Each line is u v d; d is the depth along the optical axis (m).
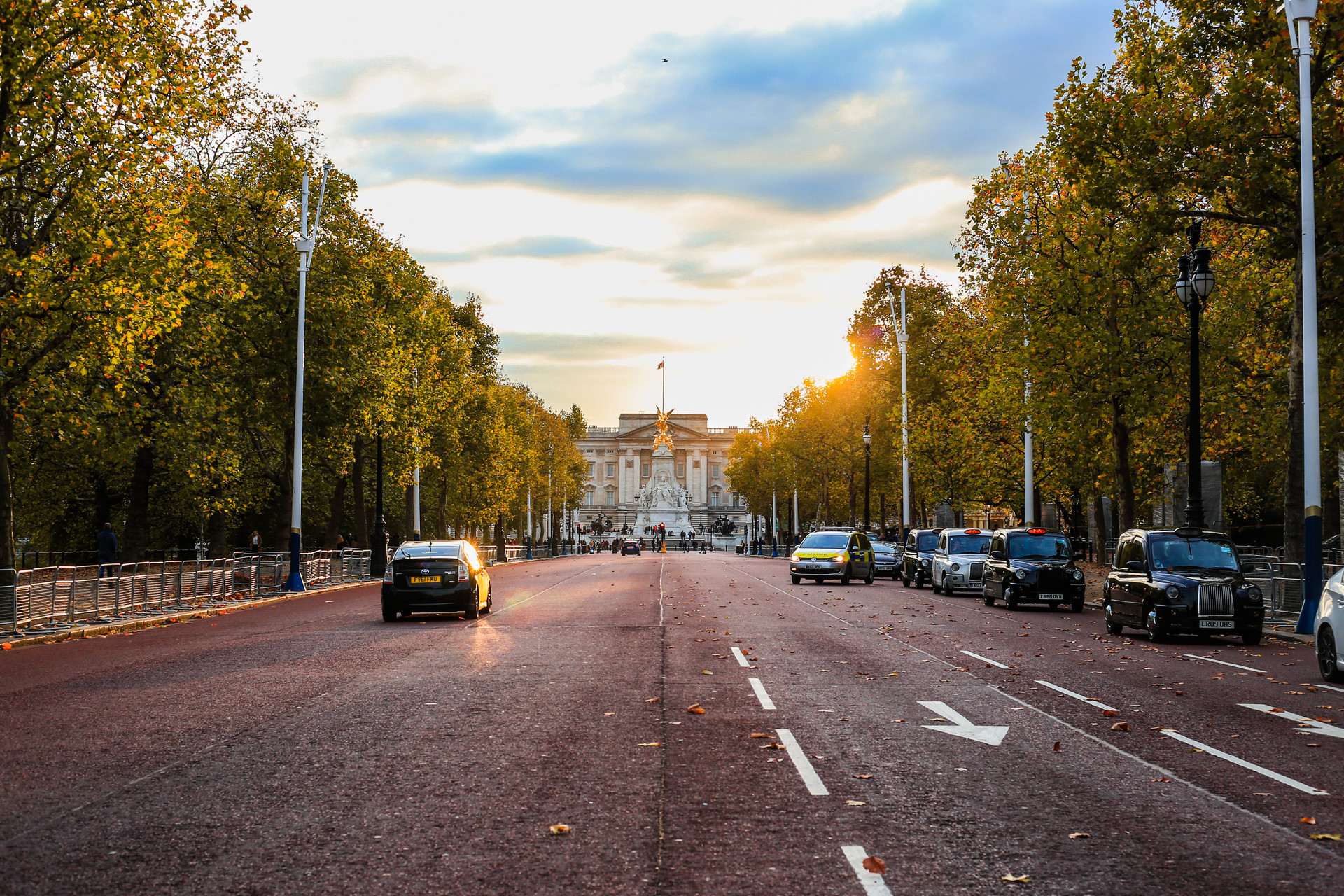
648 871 6.48
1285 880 6.32
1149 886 6.21
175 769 9.39
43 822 7.66
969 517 92.12
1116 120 27.12
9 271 25.19
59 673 16.22
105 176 26.77
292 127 45.03
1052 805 8.14
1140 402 33.31
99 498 51.19
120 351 27.86
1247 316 34.53
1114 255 33.25
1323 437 30.89
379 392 44.91
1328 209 24.80
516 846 7.02
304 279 39.81
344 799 8.30
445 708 12.57
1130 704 13.11
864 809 7.98
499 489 75.94
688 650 18.97
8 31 24.62
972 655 18.41
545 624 24.67
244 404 42.34
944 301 77.75
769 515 132.12
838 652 18.75
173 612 28.12
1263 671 16.73
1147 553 22.03
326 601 34.97
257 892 6.12
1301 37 22.97
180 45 28.09
